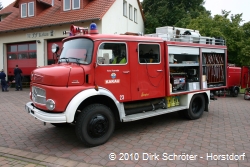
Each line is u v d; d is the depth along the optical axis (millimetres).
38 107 4742
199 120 6945
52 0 17797
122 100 5188
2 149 4617
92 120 4574
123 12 17000
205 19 18734
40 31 15898
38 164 3928
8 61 18078
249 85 11938
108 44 5008
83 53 4910
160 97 6242
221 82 8070
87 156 4234
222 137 5273
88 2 15414
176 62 6496
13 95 12773
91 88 4633
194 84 6922
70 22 13961
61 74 4375
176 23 22266
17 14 18547
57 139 5211
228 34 17828
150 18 23609
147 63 5672
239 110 8594
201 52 7145
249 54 16750
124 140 5102
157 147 4664
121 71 5164
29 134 5582
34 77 4914
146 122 6711
